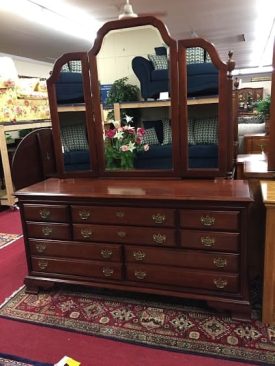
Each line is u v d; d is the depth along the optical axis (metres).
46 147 2.54
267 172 1.90
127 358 1.52
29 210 2.00
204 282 1.74
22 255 2.66
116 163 2.22
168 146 2.10
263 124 4.57
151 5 4.80
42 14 4.91
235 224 1.63
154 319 1.77
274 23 6.12
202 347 1.55
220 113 1.95
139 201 1.76
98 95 2.14
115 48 2.06
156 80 2.06
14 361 1.53
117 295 2.01
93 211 1.86
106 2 4.55
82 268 1.97
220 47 8.50
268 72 14.03
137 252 1.83
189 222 1.70
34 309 1.92
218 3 4.84
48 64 9.16
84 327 1.74
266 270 1.62
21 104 4.13
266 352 1.50
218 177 2.04
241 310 1.70
